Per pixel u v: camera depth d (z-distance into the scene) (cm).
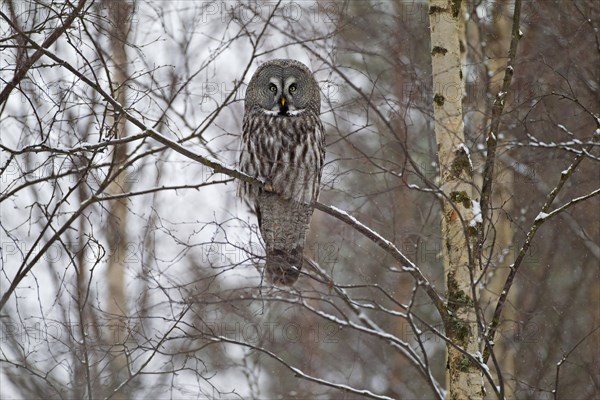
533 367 1454
